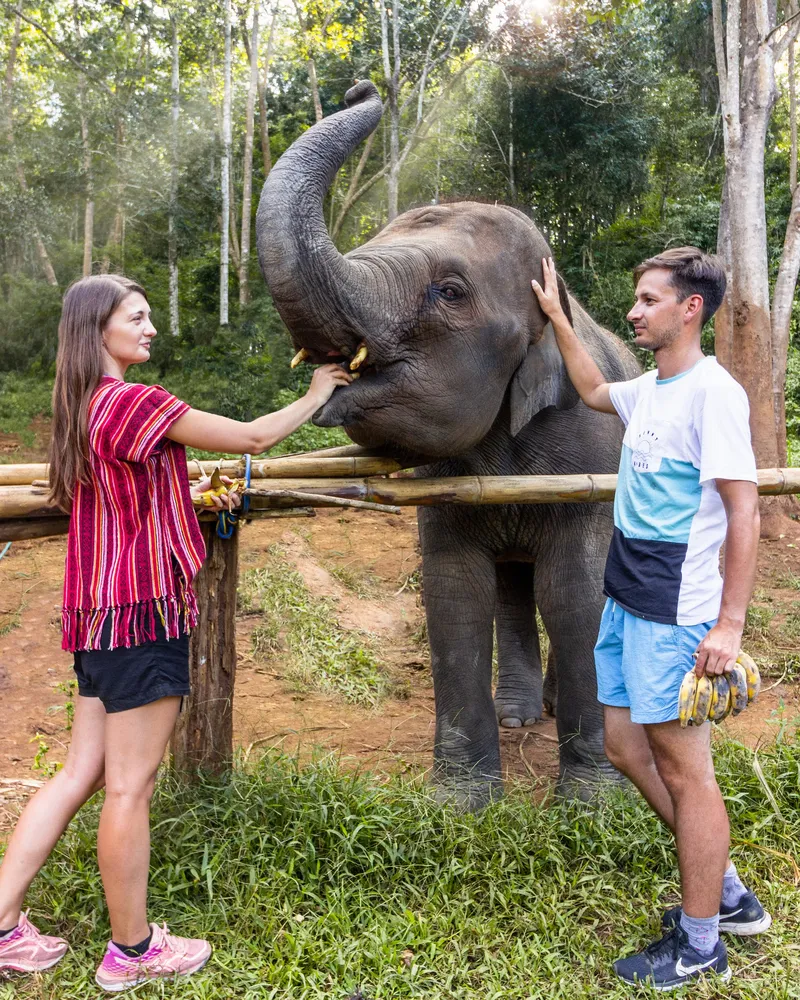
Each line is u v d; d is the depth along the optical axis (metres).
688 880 2.45
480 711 3.65
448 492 3.14
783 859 3.01
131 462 2.29
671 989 2.41
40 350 20.98
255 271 23.05
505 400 3.38
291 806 3.14
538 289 3.24
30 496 2.71
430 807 3.21
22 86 25.84
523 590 4.80
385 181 21.05
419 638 6.09
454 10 19.05
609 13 13.91
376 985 2.40
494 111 21.36
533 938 2.61
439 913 2.70
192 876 2.81
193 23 22.67
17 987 2.36
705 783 2.44
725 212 10.25
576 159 21.34
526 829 3.13
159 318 21.52
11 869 2.38
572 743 3.62
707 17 24.02
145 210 22.62
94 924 2.55
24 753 4.17
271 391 18.41
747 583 2.29
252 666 5.50
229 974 2.41
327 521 9.45
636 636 2.46
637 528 2.48
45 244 24.31
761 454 9.30
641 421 2.52
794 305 19.50
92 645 2.30
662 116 23.52
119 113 22.22
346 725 4.70
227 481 2.97
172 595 2.33
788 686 5.23
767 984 2.43
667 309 2.46
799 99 23.09
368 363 2.89
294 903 2.72
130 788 2.36
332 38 21.58
